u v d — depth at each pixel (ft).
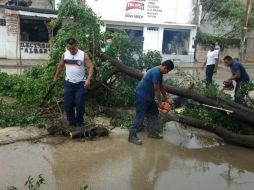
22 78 19.97
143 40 50.52
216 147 14.23
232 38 55.98
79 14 17.51
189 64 50.47
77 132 13.60
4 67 36.22
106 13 47.03
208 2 56.85
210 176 11.47
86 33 17.29
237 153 13.75
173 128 16.31
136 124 13.66
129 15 48.44
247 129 15.53
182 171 11.66
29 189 9.31
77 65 13.71
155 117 14.38
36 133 13.92
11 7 39.86
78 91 13.94
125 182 10.50
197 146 14.17
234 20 57.00
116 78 17.75
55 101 16.51
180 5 51.13
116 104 18.48
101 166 11.49
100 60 17.12
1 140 12.99
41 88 17.12
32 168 10.98
